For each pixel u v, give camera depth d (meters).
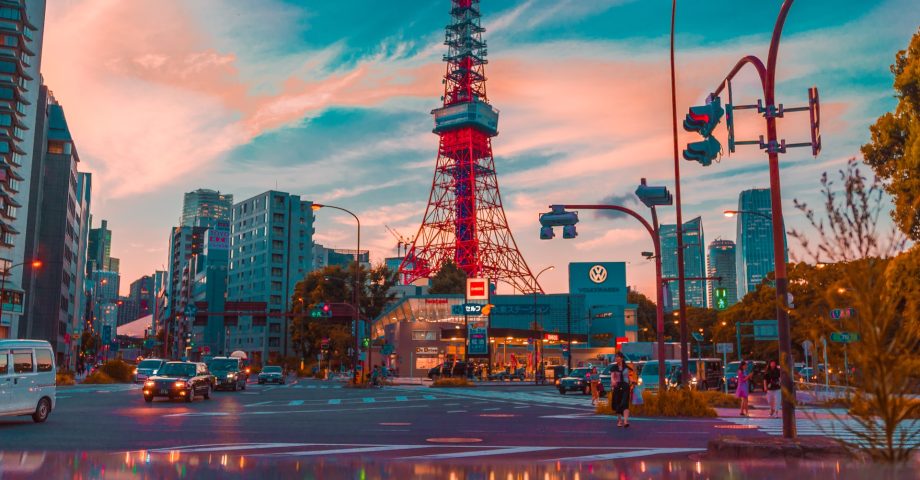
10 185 85.75
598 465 11.35
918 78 32.12
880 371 7.08
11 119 85.38
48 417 21.52
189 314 74.75
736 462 11.61
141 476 9.70
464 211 140.75
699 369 41.91
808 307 7.74
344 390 47.41
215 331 164.12
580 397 38.44
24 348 19.14
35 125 104.19
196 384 31.92
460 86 157.12
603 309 106.00
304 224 152.12
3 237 83.50
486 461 11.97
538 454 13.23
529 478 9.84
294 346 115.50
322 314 65.88
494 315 105.81
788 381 13.39
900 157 33.41
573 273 108.44
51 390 20.12
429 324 83.19
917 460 10.20
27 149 93.75
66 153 113.50
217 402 30.94
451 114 146.75
